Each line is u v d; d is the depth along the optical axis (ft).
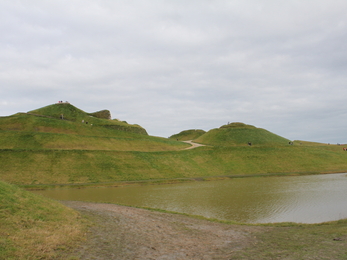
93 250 43.24
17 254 36.70
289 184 182.29
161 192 155.94
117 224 63.31
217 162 297.53
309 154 333.62
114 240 49.88
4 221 47.37
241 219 89.71
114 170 232.53
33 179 195.72
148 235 55.47
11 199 58.29
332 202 117.60
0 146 258.78
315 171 268.62
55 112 440.45
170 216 79.97
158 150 335.88
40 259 36.91
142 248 46.32
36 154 239.91
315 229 63.77
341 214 95.91
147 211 86.63
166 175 238.27
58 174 209.97
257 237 56.70
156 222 69.21
